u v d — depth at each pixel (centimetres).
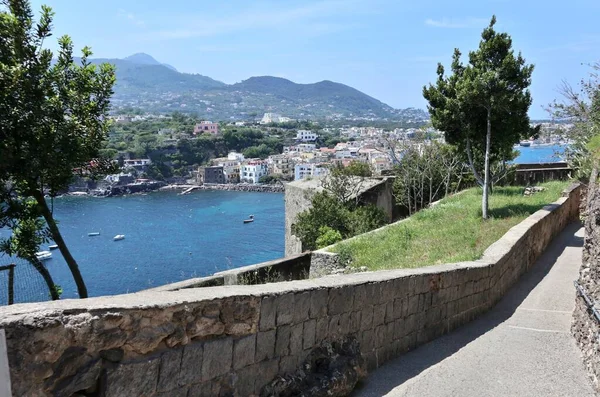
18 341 250
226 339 369
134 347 306
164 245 5809
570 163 1512
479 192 2162
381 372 549
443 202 2011
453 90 1591
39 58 875
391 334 592
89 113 973
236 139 16425
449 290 731
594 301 576
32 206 942
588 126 1482
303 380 436
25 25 875
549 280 1074
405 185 2502
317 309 462
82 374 280
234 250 5544
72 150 904
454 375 559
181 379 335
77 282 987
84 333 279
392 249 1317
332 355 475
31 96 859
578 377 571
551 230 1477
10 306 270
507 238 1094
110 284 4331
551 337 716
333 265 1313
